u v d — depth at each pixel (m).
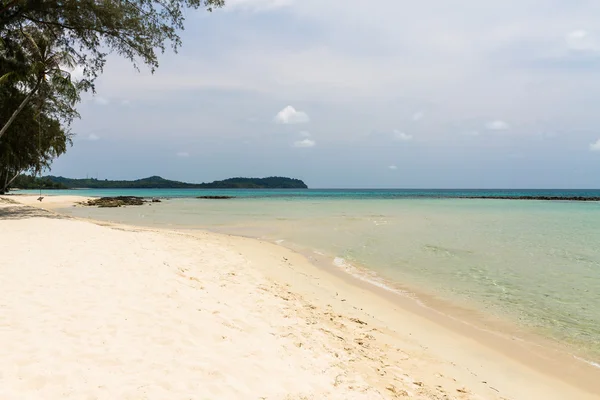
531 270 12.42
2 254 9.27
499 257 14.47
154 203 54.34
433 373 5.69
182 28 20.42
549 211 40.31
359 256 14.66
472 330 7.59
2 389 3.55
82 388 3.73
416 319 8.12
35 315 5.52
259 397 4.05
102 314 5.79
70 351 4.51
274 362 5.00
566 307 8.89
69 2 18.55
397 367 5.72
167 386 3.96
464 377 5.69
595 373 5.99
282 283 10.04
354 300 9.20
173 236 16.67
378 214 34.94
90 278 7.60
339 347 6.10
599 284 10.78
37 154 27.38
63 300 6.25
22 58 21.00
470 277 11.57
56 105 24.83
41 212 25.02
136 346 4.85
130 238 13.43
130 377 4.06
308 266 12.76
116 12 18.94
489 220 28.92
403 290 10.25
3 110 23.00
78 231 13.88
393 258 14.29
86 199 54.53
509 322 8.02
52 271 7.91
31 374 3.89
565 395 5.35
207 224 25.31
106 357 4.45
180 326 5.67
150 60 20.88
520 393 5.36
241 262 12.02
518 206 51.47
